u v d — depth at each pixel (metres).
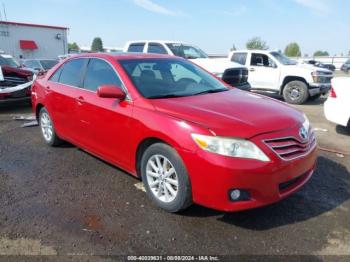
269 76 12.25
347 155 5.50
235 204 3.04
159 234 3.18
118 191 4.08
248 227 3.30
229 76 9.64
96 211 3.61
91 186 4.22
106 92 3.78
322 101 12.63
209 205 3.14
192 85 4.39
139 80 4.06
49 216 3.51
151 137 3.52
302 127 3.50
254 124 3.18
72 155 5.37
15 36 34.78
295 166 3.22
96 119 4.30
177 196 3.35
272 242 3.07
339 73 37.62
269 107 3.73
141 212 3.58
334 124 8.03
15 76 9.66
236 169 2.95
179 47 11.27
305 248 2.99
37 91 5.82
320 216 3.53
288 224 3.37
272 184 3.07
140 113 3.65
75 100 4.70
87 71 4.72
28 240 3.09
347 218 3.50
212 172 3.01
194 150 3.10
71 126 4.95
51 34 37.38
